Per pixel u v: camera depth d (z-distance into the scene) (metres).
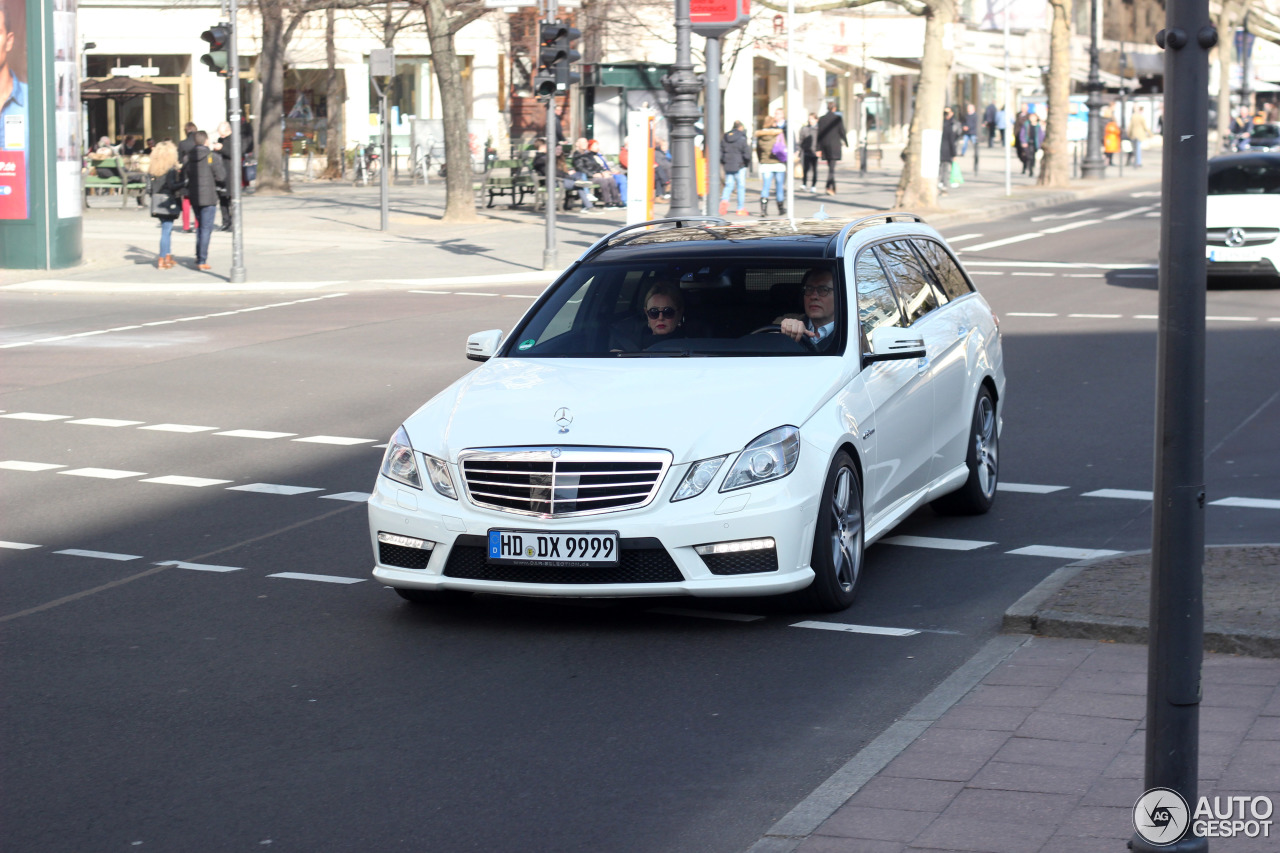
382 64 38.75
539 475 8.72
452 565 8.93
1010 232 41.22
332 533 11.73
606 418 8.88
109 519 12.29
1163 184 4.89
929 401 10.73
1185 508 4.89
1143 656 7.88
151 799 6.49
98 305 27.97
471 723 7.42
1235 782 6.02
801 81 62.62
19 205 32.41
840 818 5.92
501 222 43.97
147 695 7.91
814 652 8.48
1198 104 4.81
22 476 14.09
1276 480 12.66
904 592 9.73
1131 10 112.44
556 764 6.84
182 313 26.59
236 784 6.66
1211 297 26.42
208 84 67.69
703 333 9.96
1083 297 26.91
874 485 9.81
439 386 18.80
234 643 8.86
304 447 15.29
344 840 6.03
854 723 7.32
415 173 62.06
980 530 11.44
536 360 10.05
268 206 49.69
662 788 6.53
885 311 10.54
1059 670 7.71
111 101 67.12
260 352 21.86
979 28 89.75
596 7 55.53
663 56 63.25
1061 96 59.22
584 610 9.44
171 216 32.81
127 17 66.94
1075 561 10.38
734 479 8.65
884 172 69.06
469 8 45.56
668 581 8.63
